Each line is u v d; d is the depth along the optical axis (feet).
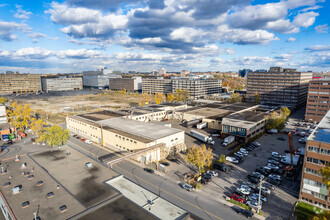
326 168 143.74
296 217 159.33
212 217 157.89
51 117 525.34
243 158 270.46
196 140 342.64
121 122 351.25
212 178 218.59
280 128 382.42
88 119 374.43
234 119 366.63
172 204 141.28
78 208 130.00
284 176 225.56
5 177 169.58
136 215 125.29
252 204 171.22
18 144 333.83
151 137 269.64
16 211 127.24
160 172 230.68
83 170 183.21
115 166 245.86
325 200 170.09
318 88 449.89
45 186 155.63
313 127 419.74
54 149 231.91
